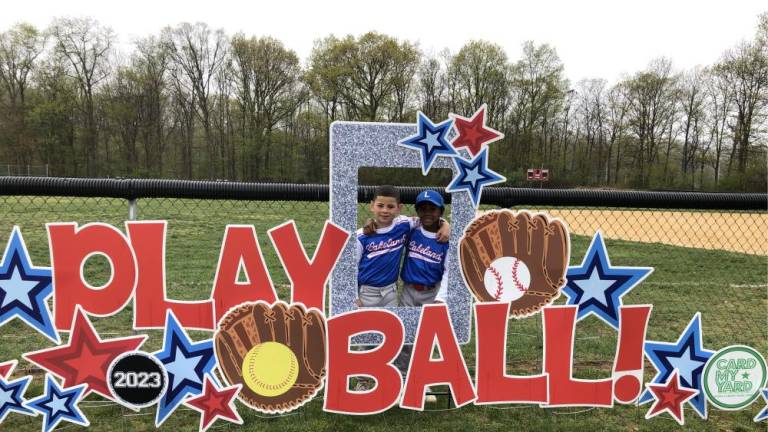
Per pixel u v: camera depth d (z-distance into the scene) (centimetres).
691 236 999
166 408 251
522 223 272
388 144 257
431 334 263
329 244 260
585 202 278
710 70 3117
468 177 266
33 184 238
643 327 276
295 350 259
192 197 256
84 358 246
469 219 270
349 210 260
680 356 278
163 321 250
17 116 3269
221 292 253
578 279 275
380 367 261
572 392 274
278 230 255
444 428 258
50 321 243
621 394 277
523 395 271
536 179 3278
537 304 275
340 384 260
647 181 3297
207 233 844
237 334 254
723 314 478
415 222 288
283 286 538
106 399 277
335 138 255
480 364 269
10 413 261
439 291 282
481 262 272
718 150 3091
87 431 248
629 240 898
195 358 252
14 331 378
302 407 275
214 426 255
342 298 266
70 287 242
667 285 587
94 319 405
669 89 3328
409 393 263
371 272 279
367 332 260
